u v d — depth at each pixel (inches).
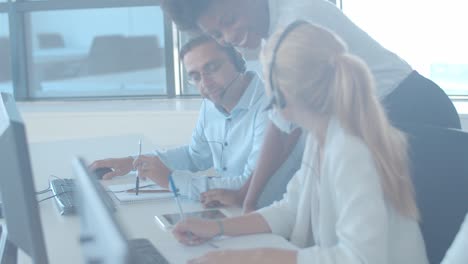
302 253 50.6
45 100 170.1
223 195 74.7
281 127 71.1
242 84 88.6
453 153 54.6
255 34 71.4
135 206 75.2
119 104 160.4
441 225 55.0
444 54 147.0
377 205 49.5
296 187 64.9
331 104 51.9
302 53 51.6
